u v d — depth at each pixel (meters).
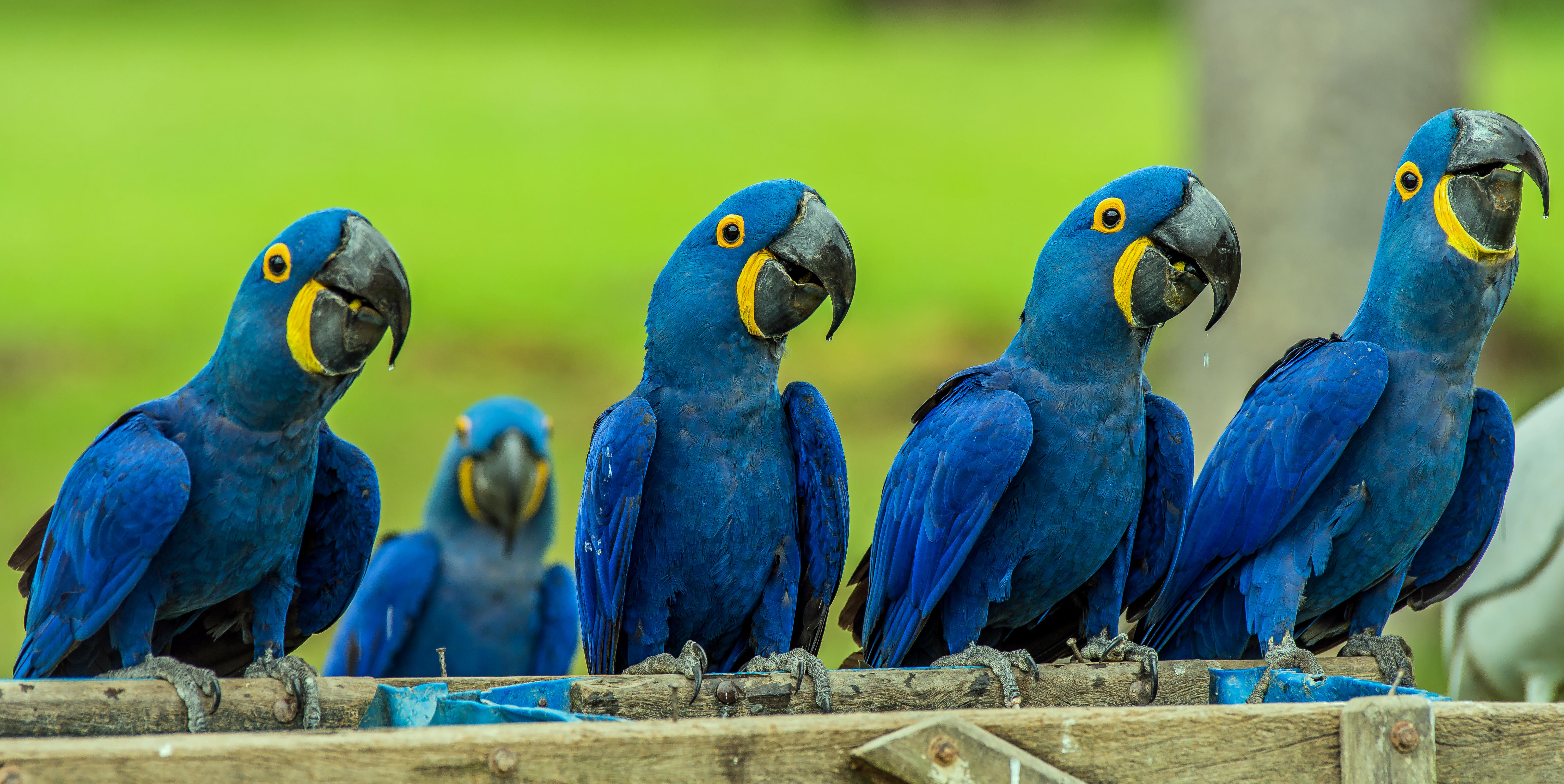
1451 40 18.36
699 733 5.70
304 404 7.35
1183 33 28.66
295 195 48.00
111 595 7.09
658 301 8.25
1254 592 8.48
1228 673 7.91
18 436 26.30
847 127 60.75
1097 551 8.30
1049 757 6.02
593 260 40.34
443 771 5.41
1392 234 8.39
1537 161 7.89
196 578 7.45
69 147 53.56
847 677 7.35
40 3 88.75
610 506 7.85
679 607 8.29
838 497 8.23
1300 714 6.25
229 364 7.31
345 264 7.16
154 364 31.17
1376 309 8.52
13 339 32.06
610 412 8.23
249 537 7.43
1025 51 79.44
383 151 54.84
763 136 58.53
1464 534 9.08
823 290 8.00
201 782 5.19
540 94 66.44
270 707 6.66
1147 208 7.97
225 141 55.62
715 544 8.09
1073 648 8.48
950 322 34.53
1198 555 8.68
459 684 6.90
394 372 30.31
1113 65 73.62
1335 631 9.48
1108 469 8.17
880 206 47.72
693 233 8.28
